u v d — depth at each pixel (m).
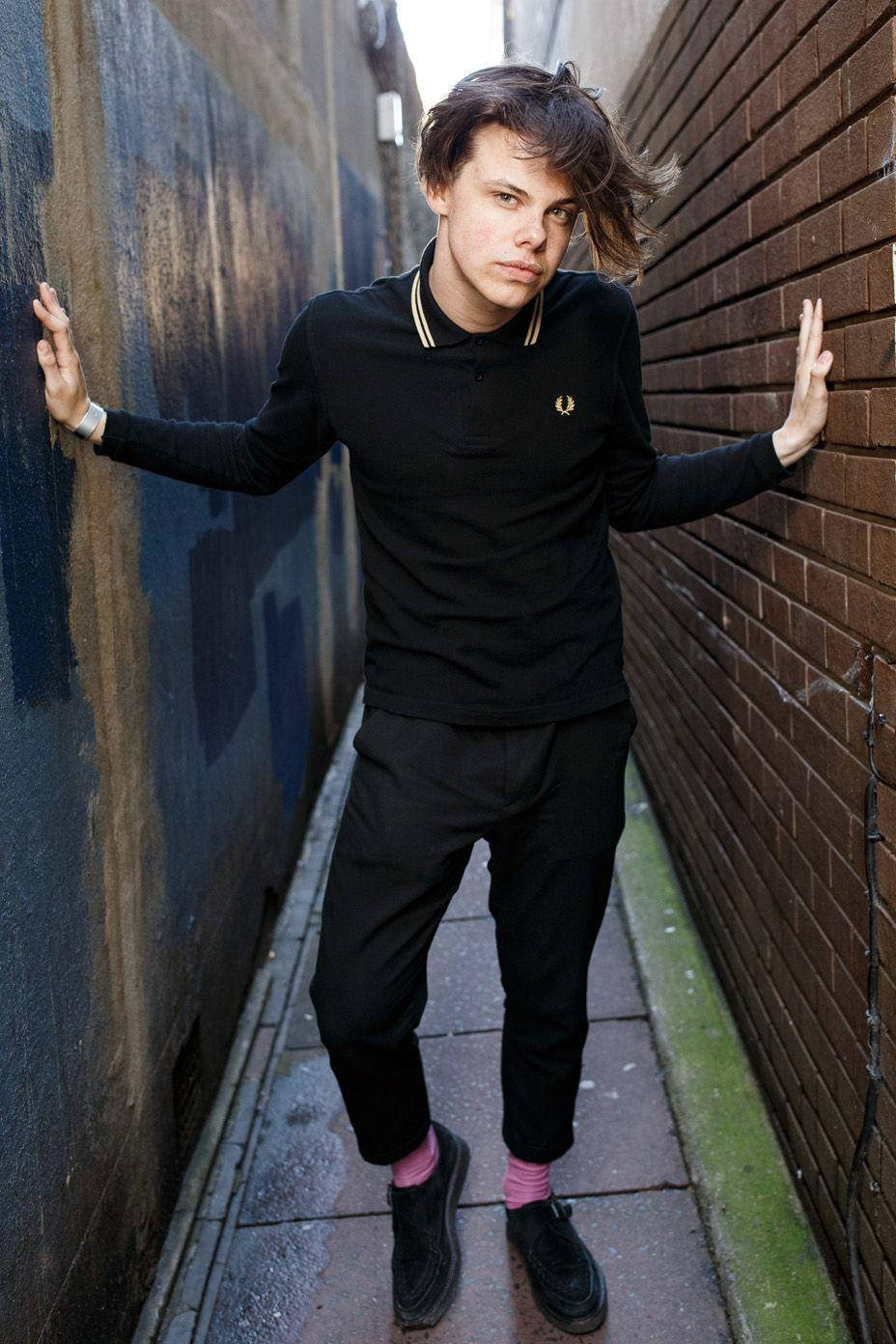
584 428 1.70
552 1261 2.04
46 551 1.68
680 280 3.05
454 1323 2.04
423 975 1.89
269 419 1.81
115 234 2.04
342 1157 2.52
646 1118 2.54
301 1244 2.27
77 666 1.81
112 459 1.81
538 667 1.76
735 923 2.71
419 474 1.69
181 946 2.40
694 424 2.91
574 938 1.92
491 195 1.51
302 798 4.20
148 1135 2.15
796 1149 2.24
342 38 6.05
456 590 1.73
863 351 1.64
